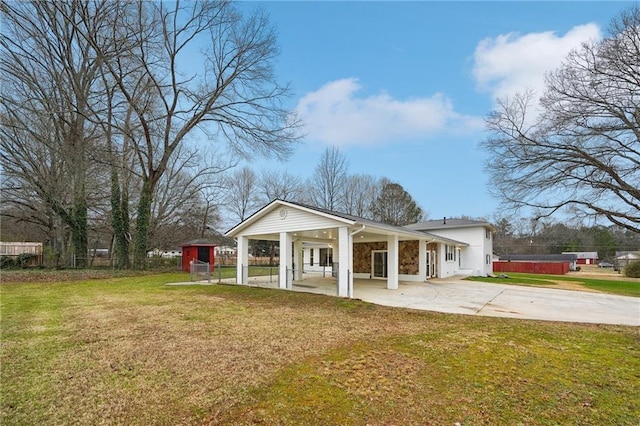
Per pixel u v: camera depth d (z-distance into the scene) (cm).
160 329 650
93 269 1802
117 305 913
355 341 577
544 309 940
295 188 4050
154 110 1895
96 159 1705
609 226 1691
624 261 3656
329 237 1641
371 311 854
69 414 324
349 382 401
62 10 1605
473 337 605
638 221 1554
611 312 902
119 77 1722
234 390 378
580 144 1533
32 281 1409
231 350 522
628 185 1487
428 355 503
